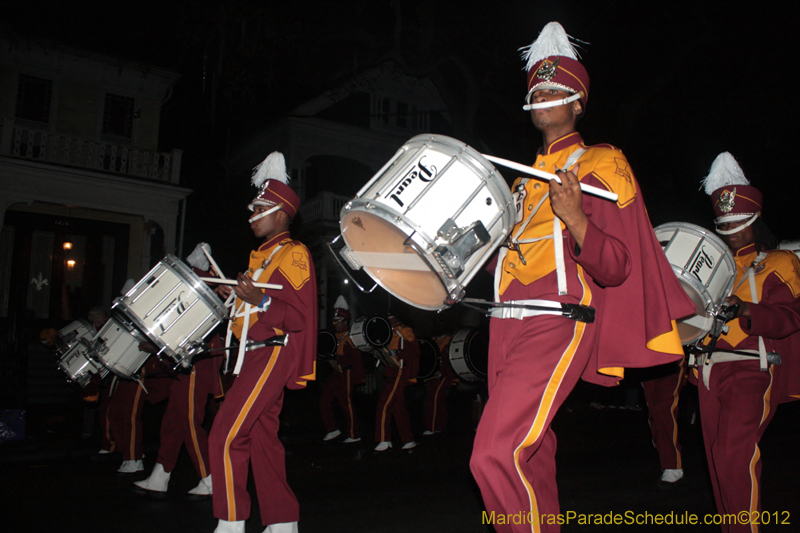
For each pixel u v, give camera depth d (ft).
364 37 50.60
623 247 7.44
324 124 72.64
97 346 19.65
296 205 14.92
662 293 7.79
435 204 7.98
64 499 19.36
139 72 58.85
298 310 13.35
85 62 56.49
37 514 17.51
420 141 8.49
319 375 52.70
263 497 13.37
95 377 29.91
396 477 23.56
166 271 14.61
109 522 16.63
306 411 45.70
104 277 59.52
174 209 58.65
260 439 13.44
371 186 8.54
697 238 12.28
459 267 7.89
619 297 7.95
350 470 25.31
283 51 51.44
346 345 35.27
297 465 26.78
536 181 8.79
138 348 19.63
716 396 13.01
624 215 7.91
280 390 13.43
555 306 7.86
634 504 18.33
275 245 14.33
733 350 12.67
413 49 52.08
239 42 47.98
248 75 50.65
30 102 55.26
